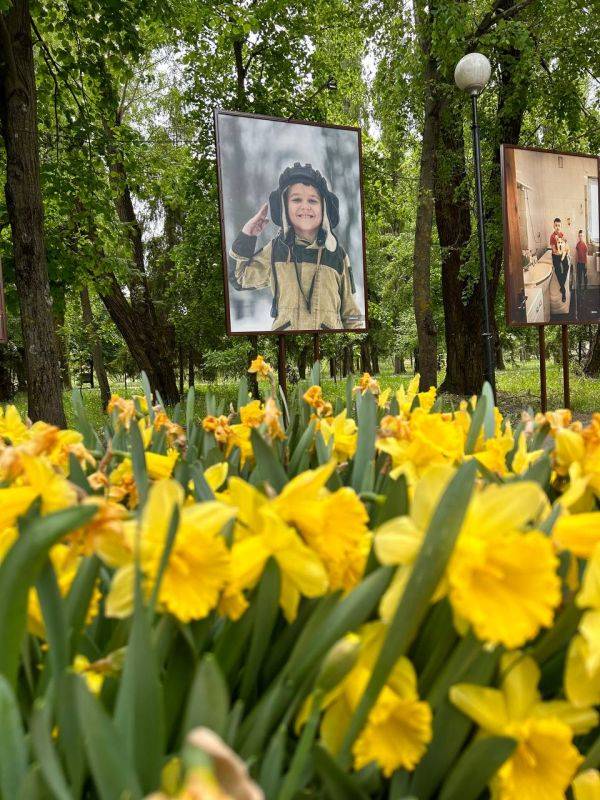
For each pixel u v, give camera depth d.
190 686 0.75
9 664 0.61
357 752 0.69
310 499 0.77
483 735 0.73
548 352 25.81
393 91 11.99
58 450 1.32
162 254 18.95
